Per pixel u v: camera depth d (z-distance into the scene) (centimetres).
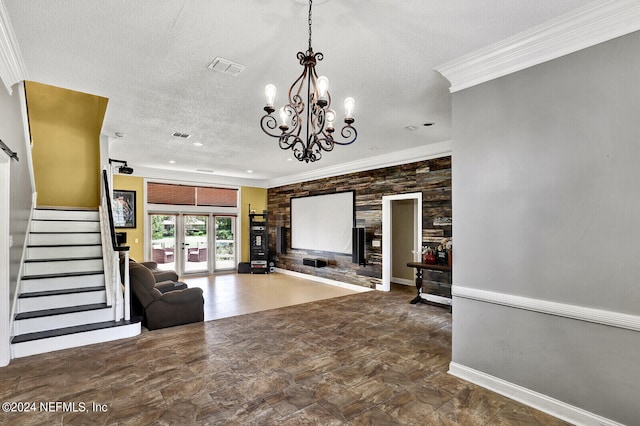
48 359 330
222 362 327
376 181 709
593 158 222
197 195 927
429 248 589
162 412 241
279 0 203
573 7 212
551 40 237
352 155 672
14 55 257
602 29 216
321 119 232
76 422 229
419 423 229
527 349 254
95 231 529
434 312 519
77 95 602
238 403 254
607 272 216
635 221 206
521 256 257
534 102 250
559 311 236
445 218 583
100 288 424
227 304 600
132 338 393
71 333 361
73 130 601
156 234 864
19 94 380
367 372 307
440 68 296
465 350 294
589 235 224
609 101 216
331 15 219
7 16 216
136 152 630
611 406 214
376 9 213
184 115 418
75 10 212
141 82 322
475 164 286
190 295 457
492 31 240
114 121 442
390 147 603
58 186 586
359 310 531
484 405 252
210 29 235
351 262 763
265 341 387
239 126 464
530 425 227
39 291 401
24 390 271
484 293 278
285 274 962
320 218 852
